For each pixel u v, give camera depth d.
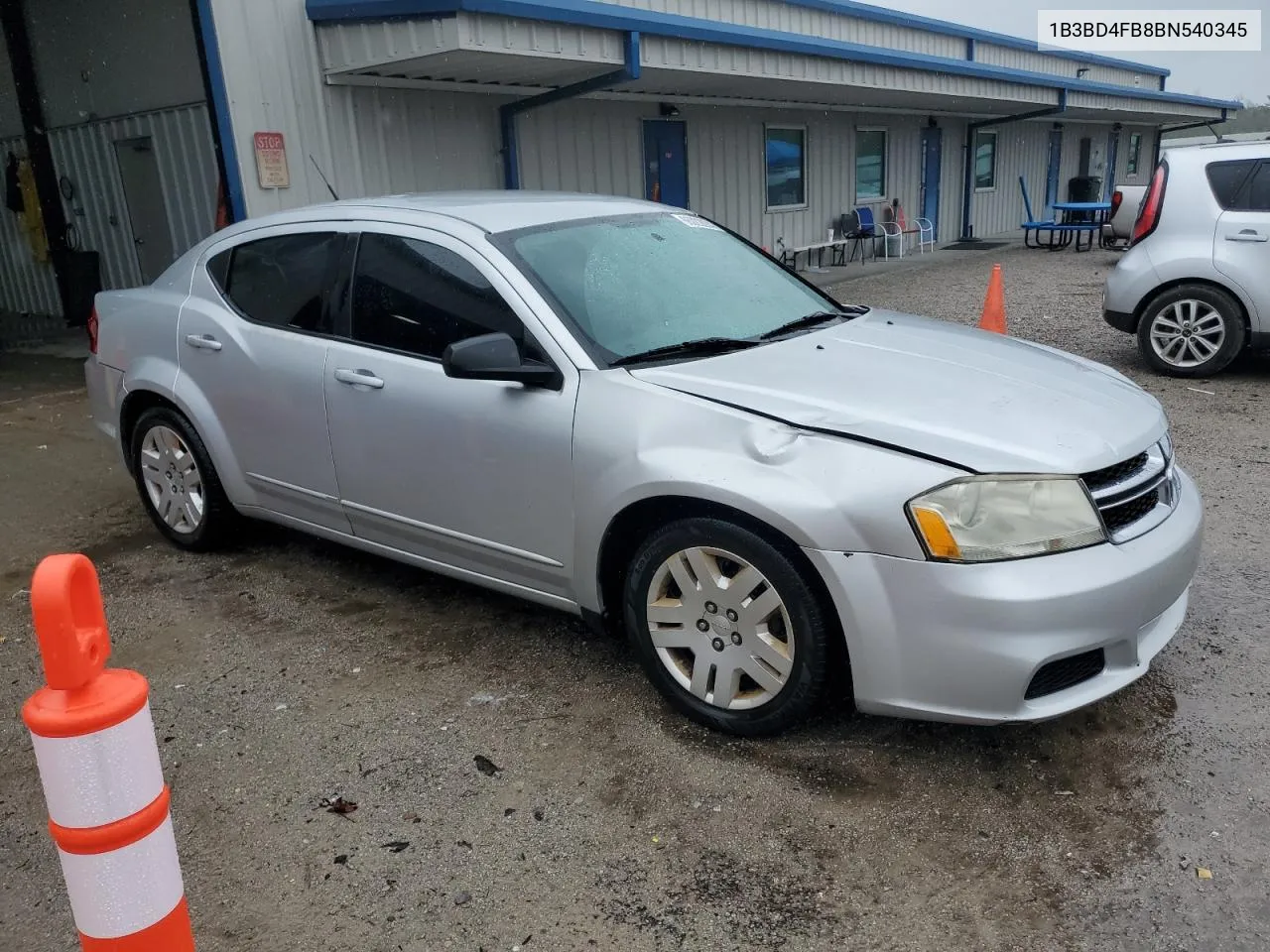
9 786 3.13
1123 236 17.33
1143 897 2.48
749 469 2.91
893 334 3.79
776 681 3.03
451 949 2.41
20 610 4.38
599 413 3.21
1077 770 2.98
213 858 2.75
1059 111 20.09
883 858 2.65
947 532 2.71
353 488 3.98
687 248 4.08
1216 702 3.29
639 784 2.99
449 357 3.18
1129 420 3.15
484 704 3.46
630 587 3.29
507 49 8.76
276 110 9.18
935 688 2.79
